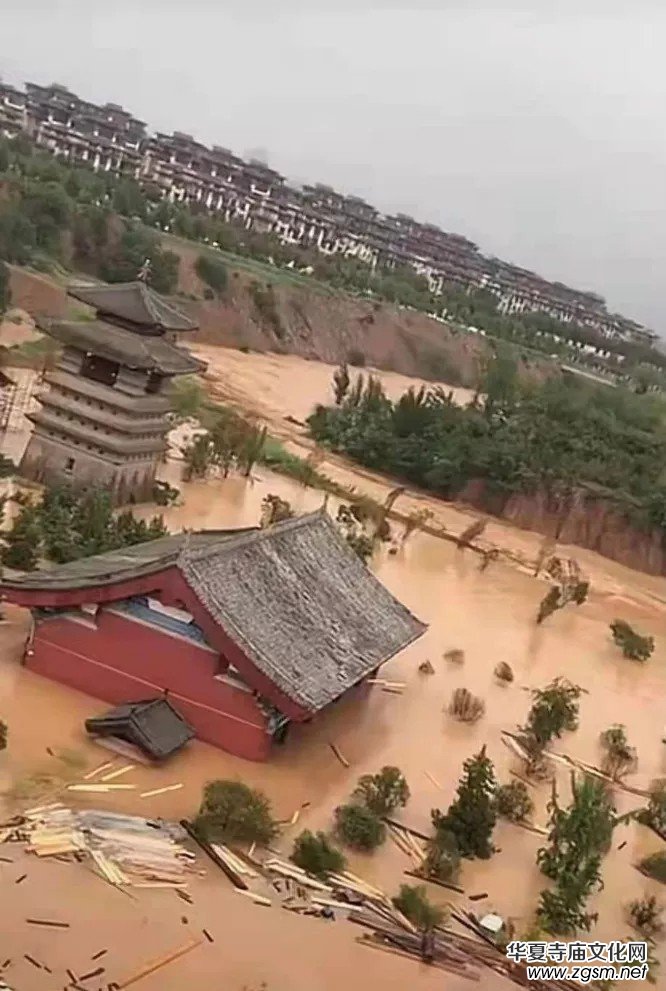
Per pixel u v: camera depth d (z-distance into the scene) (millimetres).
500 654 51594
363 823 31000
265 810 29672
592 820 31172
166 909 25391
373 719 40062
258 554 36188
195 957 23984
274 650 33531
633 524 82750
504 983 26281
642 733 46500
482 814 32469
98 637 34469
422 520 73375
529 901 30531
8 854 25906
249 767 33375
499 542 76000
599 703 48688
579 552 81500
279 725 34250
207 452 67750
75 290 53656
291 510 62844
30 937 23141
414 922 27656
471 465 85375
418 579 61250
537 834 34469
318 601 37094
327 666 34781
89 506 47969
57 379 53688
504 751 40188
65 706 33781
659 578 81062
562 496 83938
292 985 23953
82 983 22156
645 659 57000
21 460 55250
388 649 38062
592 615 64438
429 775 36719
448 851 31391
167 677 33875
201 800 30594
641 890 33219
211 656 33438
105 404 53094
